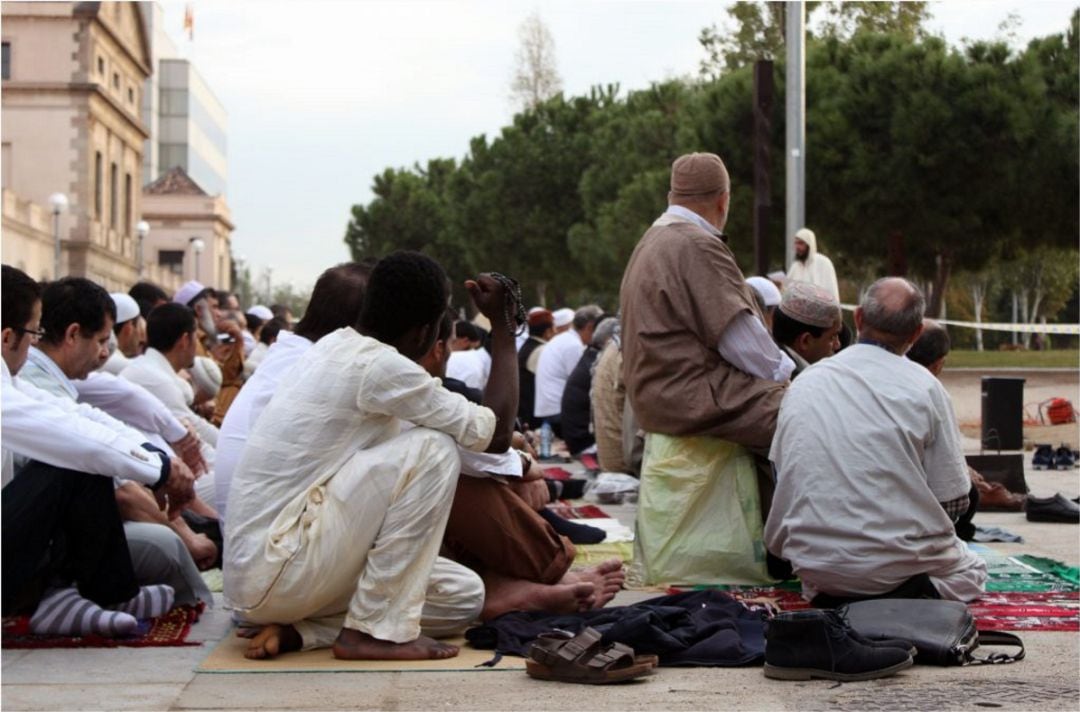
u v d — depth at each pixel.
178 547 5.45
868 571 5.27
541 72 55.03
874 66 24.45
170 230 88.62
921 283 31.22
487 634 4.93
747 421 6.29
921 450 5.36
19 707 4.05
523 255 47.09
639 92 41.72
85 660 4.70
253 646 4.70
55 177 59.03
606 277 41.38
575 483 9.90
